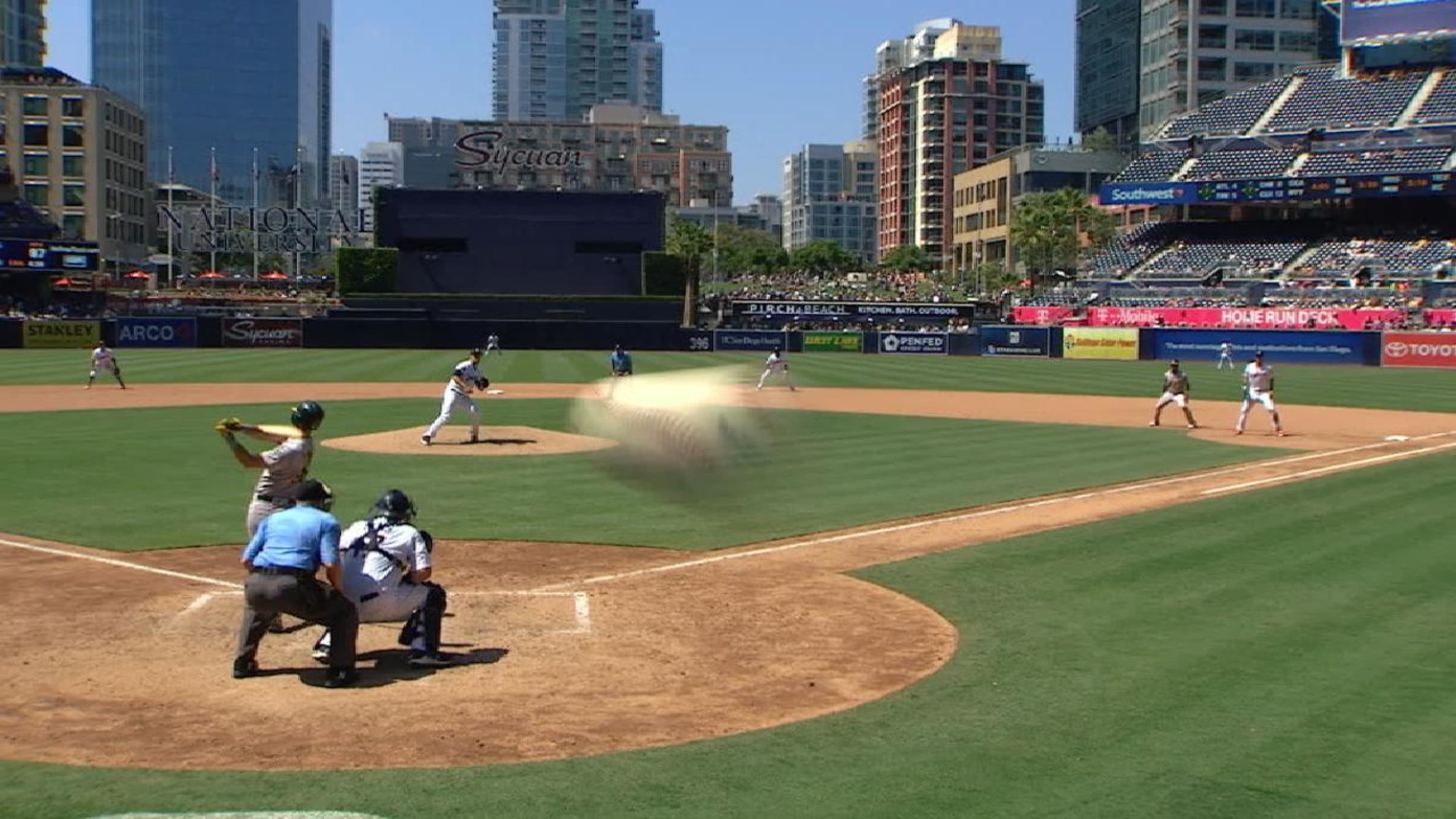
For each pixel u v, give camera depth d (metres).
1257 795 8.38
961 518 19.80
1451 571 15.54
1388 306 76.19
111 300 97.25
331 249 118.38
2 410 37.38
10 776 8.72
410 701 10.50
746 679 11.22
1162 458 28.00
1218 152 94.00
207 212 109.69
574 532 18.33
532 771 8.87
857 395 47.69
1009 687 10.90
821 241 187.62
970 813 8.08
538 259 82.56
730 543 17.67
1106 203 93.56
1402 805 8.22
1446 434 34.31
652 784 8.61
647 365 62.97
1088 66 162.00
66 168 116.69
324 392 45.78
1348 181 83.69
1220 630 12.76
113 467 24.70
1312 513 20.06
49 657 11.70
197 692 10.71
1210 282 88.25
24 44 158.88
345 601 10.95
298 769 8.88
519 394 44.94
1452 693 10.59
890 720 10.03
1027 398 46.94
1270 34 128.00
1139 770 8.84
